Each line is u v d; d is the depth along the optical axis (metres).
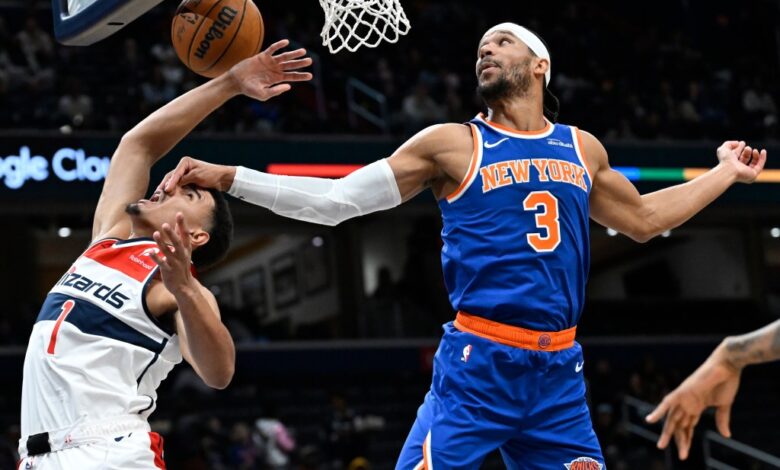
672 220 4.20
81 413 3.48
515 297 3.76
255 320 20.08
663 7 22.55
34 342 3.61
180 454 11.77
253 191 3.83
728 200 17.25
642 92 19.94
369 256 21.17
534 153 3.88
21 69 16.17
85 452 3.45
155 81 16.53
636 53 20.66
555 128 3.99
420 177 3.91
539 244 3.79
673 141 16.94
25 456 3.56
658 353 18.84
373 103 18.00
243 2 4.08
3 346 16.22
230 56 4.07
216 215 3.80
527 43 4.00
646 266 23.27
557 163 3.89
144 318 3.58
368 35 4.24
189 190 3.79
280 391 16.70
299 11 19.91
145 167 4.03
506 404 3.77
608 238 23.12
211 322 3.33
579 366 3.90
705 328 20.86
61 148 14.55
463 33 20.42
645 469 13.98
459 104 17.73
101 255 3.69
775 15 21.62
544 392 3.82
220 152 15.09
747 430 17.30
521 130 3.95
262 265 22.77
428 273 19.59
